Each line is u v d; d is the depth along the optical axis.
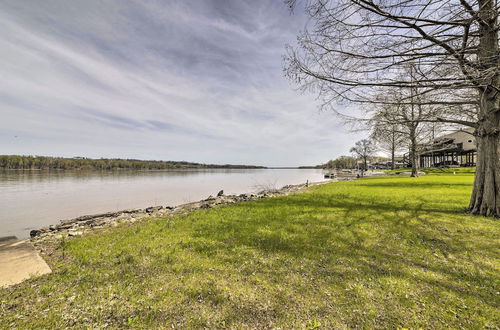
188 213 8.88
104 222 8.28
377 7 3.86
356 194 12.50
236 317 2.65
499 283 3.22
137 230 6.48
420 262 3.96
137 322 2.57
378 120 7.53
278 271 3.73
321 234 5.56
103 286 3.34
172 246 4.96
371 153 61.78
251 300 2.96
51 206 16.19
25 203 17.38
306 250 4.61
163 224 7.08
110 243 5.38
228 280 3.46
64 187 29.67
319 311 2.73
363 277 3.48
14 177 47.22
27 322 2.57
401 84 5.06
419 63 4.68
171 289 3.23
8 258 4.50
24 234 9.41
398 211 7.75
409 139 24.47
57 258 4.53
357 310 2.72
